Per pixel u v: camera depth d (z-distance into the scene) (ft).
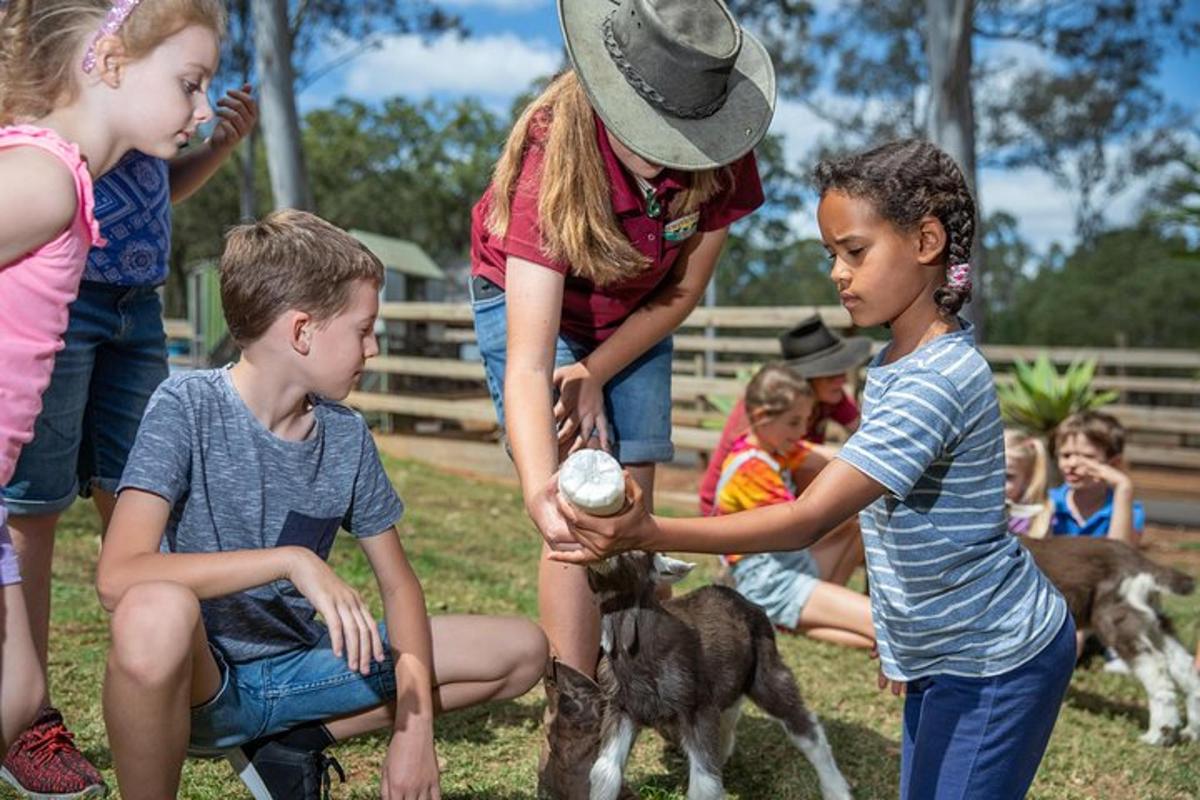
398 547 9.23
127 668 7.41
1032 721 8.45
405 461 40.78
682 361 62.90
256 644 8.73
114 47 7.39
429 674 8.89
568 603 10.65
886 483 7.75
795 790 11.53
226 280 8.45
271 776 8.79
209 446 8.47
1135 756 13.62
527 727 12.69
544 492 7.59
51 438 10.10
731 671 10.55
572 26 9.15
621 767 9.73
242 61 79.10
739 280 169.89
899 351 8.41
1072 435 18.42
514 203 9.93
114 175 10.41
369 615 8.03
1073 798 12.08
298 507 8.71
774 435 15.84
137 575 7.82
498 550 24.13
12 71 7.40
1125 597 14.93
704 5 9.08
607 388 11.23
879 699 14.87
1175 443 58.13
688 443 37.70
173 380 8.58
